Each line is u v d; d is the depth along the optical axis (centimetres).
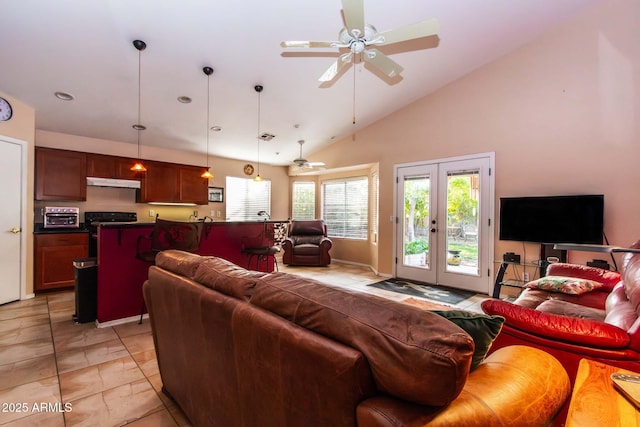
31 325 284
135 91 356
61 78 316
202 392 133
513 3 301
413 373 67
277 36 292
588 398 98
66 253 393
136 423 156
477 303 369
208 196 597
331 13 269
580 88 337
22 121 350
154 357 226
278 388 91
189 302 134
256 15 266
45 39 262
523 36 358
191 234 307
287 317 93
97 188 470
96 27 256
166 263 167
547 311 205
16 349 236
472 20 316
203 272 138
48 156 403
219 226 382
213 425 128
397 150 499
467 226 426
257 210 682
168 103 391
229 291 117
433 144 455
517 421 76
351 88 412
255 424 102
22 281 355
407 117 486
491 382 85
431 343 67
